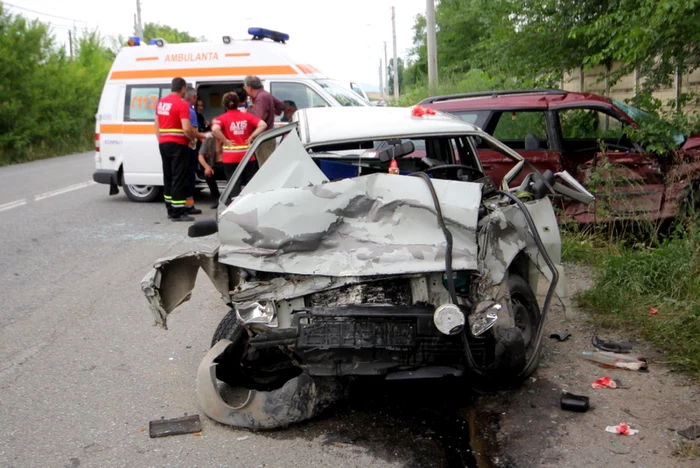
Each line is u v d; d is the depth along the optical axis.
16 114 25.09
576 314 5.98
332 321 3.93
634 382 4.69
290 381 4.28
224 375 4.78
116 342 5.95
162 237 9.85
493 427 4.19
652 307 5.80
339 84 12.51
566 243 7.57
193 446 4.12
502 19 11.17
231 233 4.21
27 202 13.49
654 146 7.66
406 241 4.07
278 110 11.27
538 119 8.59
